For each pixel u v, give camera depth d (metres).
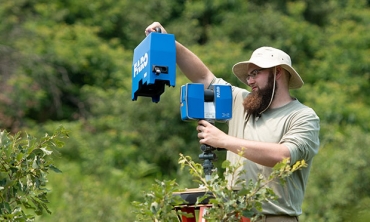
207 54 25.69
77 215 16.14
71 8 29.12
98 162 22.00
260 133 7.23
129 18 29.39
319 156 17.52
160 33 6.89
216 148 6.79
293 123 7.11
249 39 27.97
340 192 16.12
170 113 22.52
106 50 27.39
